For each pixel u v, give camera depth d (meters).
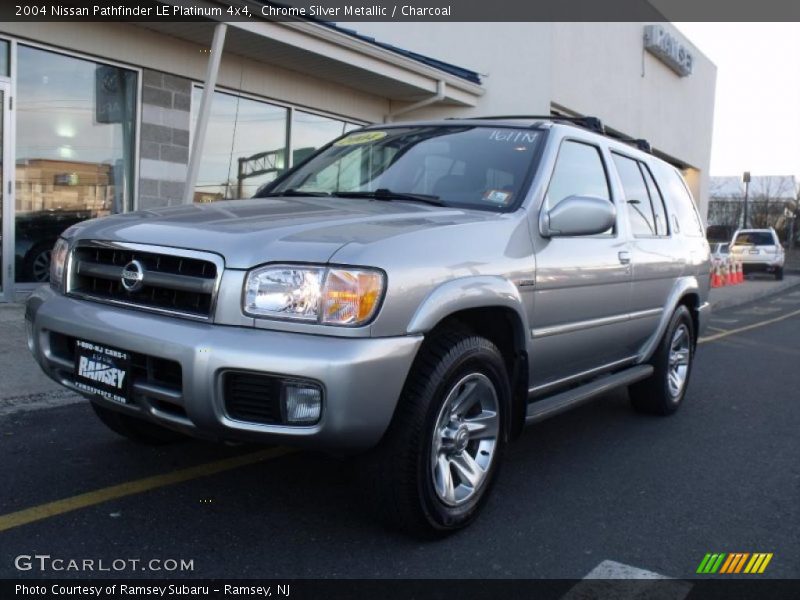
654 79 21.69
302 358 2.72
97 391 3.15
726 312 15.30
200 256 2.95
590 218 3.83
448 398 3.19
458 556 3.20
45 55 8.17
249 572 2.96
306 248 2.89
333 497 3.71
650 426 5.50
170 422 2.97
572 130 4.49
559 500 3.91
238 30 8.68
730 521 3.73
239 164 10.34
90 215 8.77
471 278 3.28
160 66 9.12
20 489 3.66
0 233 7.95
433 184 4.12
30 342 3.51
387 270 2.90
